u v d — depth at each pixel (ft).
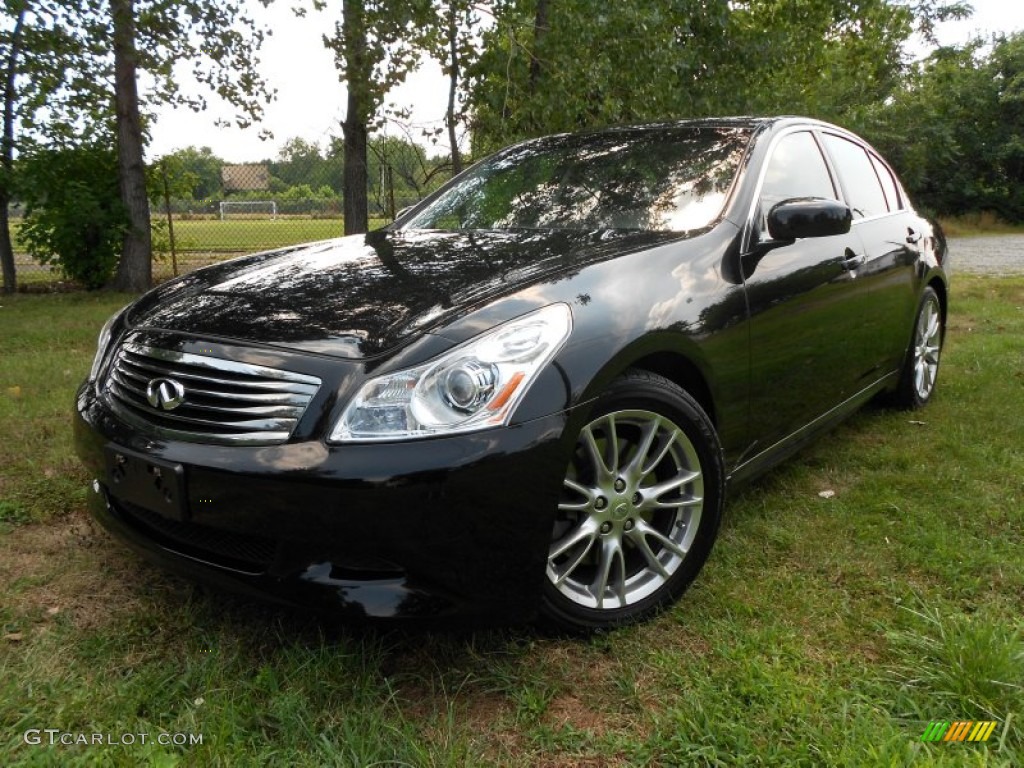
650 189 9.82
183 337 7.12
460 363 6.26
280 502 6.14
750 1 32.89
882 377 13.09
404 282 7.62
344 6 25.22
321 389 6.27
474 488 6.10
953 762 5.50
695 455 7.70
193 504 6.53
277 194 40.04
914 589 8.10
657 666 6.86
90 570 8.63
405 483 5.95
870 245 11.82
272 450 6.23
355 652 6.97
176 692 6.46
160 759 5.56
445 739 5.97
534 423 6.34
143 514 7.43
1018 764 5.55
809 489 10.92
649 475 7.83
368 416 6.11
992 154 91.50
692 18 27.45
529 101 23.76
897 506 10.11
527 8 24.29
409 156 29.04
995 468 11.38
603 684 6.68
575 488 6.95
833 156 12.14
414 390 6.16
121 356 7.68
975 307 26.94
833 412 11.27
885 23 38.47
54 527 9.68
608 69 23.68
